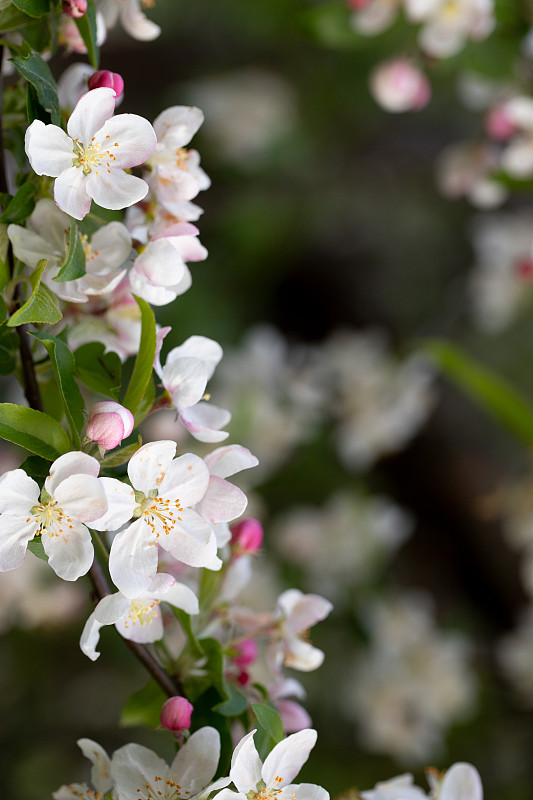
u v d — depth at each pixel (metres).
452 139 2.85
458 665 1.90
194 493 0.87
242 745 0.86
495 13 1.42
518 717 2.18
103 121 0.86
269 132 2.61
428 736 1.89
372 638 1.94
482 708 2.18
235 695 0.92
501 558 2.54
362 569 1.93
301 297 2.82
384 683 1.89
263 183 2.73
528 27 1.43
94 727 2.01
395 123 2.82
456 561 2.61
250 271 2.71
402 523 1.97
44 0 0.90
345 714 2.04
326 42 1.53
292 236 2.74
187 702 0.89
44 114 0.88
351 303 2.81
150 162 0.90
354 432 1.84
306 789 0.87
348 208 2.80
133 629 0.90
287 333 2.77
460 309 2.76
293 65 2.75
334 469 2.16
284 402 1.83
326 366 1.86
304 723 0.94
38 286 0.86
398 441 1.88
